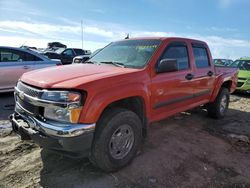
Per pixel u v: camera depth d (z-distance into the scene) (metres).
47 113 2.89
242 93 10.02
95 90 2.92
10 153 3.73
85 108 2.83
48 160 3.55
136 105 3.66
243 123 5.93
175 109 4.48
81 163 3.49
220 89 6.03
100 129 3.05
